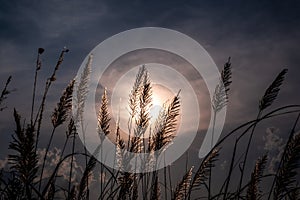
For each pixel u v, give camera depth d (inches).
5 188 31.3
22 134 31.4
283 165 38.1
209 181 40.3
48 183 33.4
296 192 39.5
